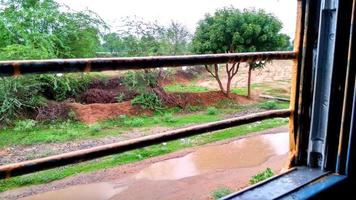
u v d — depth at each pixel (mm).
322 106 1312
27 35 17891
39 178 11906
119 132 17188
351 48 1212
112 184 11641
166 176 12305
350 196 1290
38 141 15195
